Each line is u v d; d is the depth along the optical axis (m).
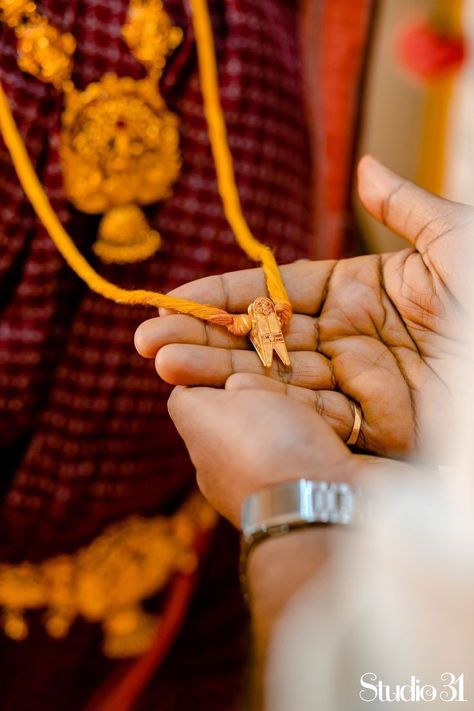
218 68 0.50
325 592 0.32
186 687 0.60
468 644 0.30
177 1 0.48
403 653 0.31
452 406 0.40
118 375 0.49
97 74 0.47
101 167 0.47
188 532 0.58
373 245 0.70
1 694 0.55
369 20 0.64
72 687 0.57
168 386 0.50
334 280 0.43
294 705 0.31
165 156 0.49
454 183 0.69
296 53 0.54
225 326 0.40
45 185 0.47
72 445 0.50
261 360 0.40
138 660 0.58
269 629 0.32
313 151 0.56
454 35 0.71
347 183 0.67
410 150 0.74
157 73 0.48
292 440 0.35
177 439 0.53
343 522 0.33
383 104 0.77
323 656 0.31
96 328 0.49
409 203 0.42
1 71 0.45
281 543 0.33
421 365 0.41
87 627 0.56
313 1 0.59
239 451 0.35
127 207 0.49
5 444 0.50
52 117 0.46
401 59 0.72
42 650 0.55
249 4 0.50
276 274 0.42
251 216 0.51
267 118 0.51
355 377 0.41
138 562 0.56
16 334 0.48
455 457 0.38
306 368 0.41
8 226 0.47
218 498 0.37
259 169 0.50
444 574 0.31
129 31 0.47
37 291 0.48
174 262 0.50
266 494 0.34
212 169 0.50
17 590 0.53
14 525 0.51
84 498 0.51
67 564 0.54
